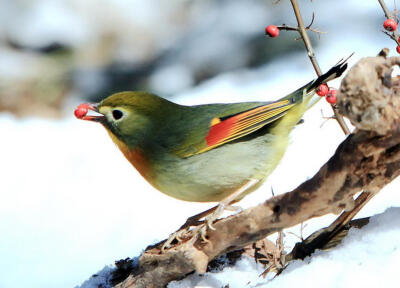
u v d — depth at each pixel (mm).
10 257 10812
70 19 16844
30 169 13906
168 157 7207
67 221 11883
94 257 10594
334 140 12227
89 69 16516
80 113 7594
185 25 16609
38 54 16719
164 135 7270
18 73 16266
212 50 15898
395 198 9312
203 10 16578
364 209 9094
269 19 15578
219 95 14680
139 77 16359
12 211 12391
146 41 16656
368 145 5000
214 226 5953
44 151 14508
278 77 14766
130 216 11742
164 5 17047
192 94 15047
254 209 5707
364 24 15047
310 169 11383
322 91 7152
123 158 14062
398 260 5410
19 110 15867
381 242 5660
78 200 12562
